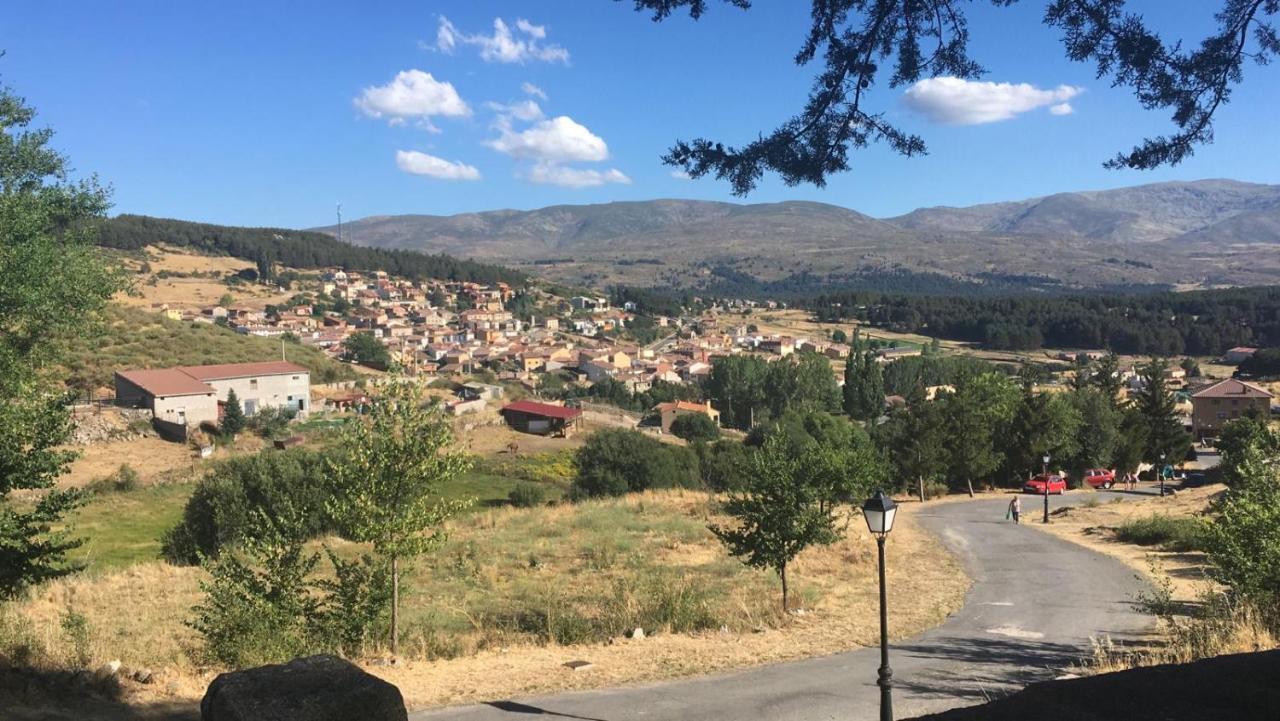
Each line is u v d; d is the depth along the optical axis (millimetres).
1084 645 13172
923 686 10617
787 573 21141
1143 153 6379
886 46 6449
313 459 29516
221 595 11609
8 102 16359
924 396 46969
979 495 47500
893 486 46125
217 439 55469
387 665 11773
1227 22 6008
